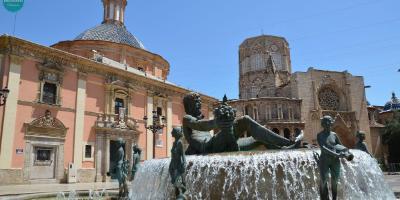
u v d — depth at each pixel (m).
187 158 9.50
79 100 28.91
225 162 8.87
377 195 9.70
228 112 10.42
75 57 28.55
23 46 25.42
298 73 59.88
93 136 29.62
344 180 8.84
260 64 69.12
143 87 34.91
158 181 10.45
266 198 8.36
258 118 55.06
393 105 72.69
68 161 27.45
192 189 9.09
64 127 27.52
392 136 58.84
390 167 55.28
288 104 56.69
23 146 24.78
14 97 24.58
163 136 36.34
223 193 8.68
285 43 71.56
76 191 17.11
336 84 62.06
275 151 8.89
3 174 23.27
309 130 57.19
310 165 8.43
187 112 12.02
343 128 59.88
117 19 45.28
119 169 13.01
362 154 9.95
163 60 42.50
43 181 25.53
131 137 32.53
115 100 32.06
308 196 8.26
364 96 63.50
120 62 37.12
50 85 27.38
